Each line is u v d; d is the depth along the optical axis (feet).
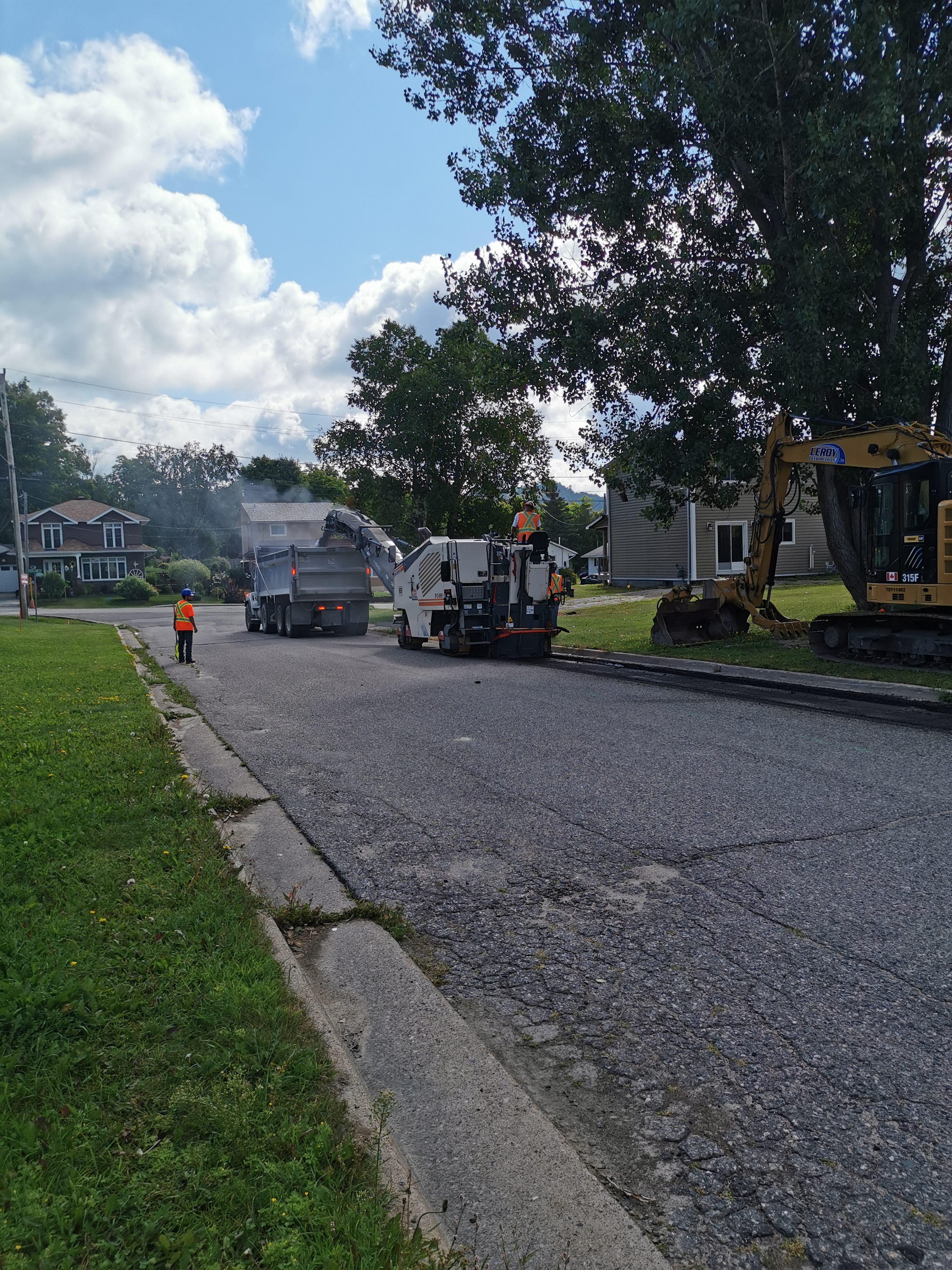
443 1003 11.98
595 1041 11.27
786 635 53.93
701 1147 9.22
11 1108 8.70
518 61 51.60
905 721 31.42
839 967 13.07
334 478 293.02
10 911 13.65
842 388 48.44
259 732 31.68
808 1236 8.01
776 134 43.83
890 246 47.09
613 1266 7.39
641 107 48.03
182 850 17.03
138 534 246.68
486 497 99.50
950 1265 7.66
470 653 60.54
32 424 291.58
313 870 17.38
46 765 24.34
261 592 89.51
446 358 93.40
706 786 22.95
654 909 15.29
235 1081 9.20
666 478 54.54
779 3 43.04
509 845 18.71
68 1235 7.09
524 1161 8.72
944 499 39.83
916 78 39.81
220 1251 7.02
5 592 235.61
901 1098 9.99
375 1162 8.14
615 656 53.57
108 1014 10.61
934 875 16.53
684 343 49.39
